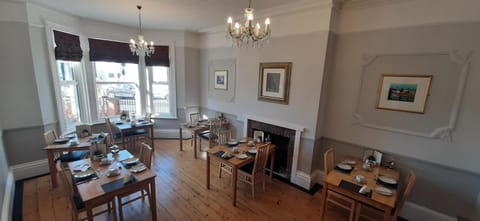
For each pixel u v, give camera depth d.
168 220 2.50
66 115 3.96
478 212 2.15
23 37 3.03
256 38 2.24
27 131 3.24
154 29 4.83
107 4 3.21
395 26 2.46
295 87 3.18
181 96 5.23
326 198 2.38
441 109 2.29
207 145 5.00
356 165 2.68
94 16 3.90
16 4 2.93
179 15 3.71
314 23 2.85
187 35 4.95
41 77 3.31
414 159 2.51
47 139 3.04
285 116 3.38
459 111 2.20
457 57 2.14
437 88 2.29
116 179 2.17
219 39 4.66
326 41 2.77
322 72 2.86
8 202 2.50
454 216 2.36
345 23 2.83
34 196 2.86
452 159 2.29
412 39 2.38
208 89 5.16
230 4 3.07
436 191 2.43
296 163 3.34
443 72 2.24
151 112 5.25
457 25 2.12
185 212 2.65
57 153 3.27
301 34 3.00
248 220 2.55
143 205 2.76
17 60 3.03
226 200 2.92
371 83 2.71
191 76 5.21
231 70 4.47
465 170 2.24
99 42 4.34
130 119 4.71
